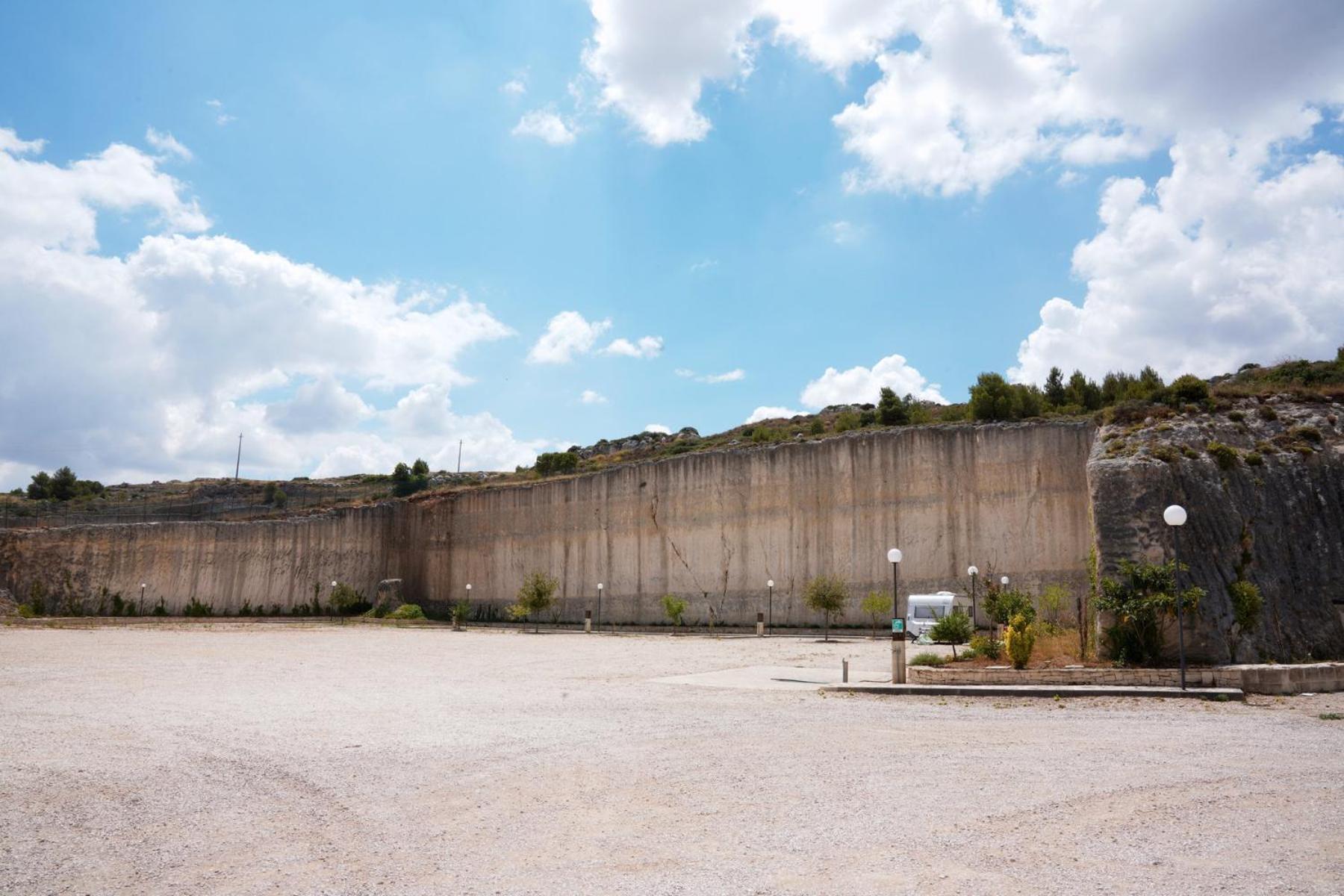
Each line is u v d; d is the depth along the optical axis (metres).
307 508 78.00
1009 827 7.21
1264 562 19.00
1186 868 6.12
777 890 5.71
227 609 64.88
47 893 5.79
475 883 5.93
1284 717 13.47
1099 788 8.56
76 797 8.48
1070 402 49.94
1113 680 16.20
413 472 88.62
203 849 6.79
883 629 42.62
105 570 66.69
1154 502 18.73
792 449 47.84
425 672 21.89
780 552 47.38
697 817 7.62
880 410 58.44
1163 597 17.19
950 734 11.94
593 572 55.22
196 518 79.75
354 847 6.80
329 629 48.69
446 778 9.23
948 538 41.69
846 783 8.93
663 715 13.80
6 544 67.50
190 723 13.11
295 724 13.02
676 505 52.03
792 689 17.50
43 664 23.77
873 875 6.00
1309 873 5.99
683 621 50.09
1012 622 18.02
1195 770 9.41
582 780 9.14
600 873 6.11
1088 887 5.73
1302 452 20.92
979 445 41.59
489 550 61.31
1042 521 39.22
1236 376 32.28
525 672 21.89
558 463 75.69
